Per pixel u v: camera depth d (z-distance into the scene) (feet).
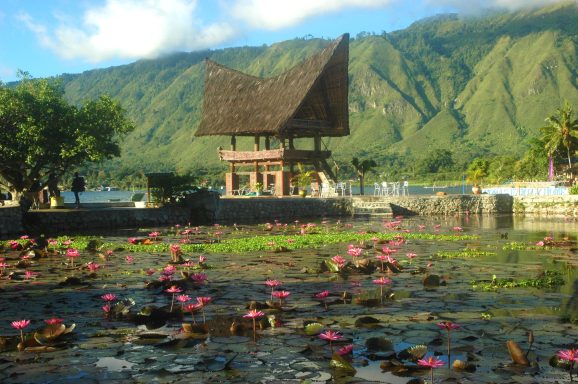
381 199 120.98
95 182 459.32
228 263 43.37
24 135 86.28
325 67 130.21
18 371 17.85
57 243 60.23
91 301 29.01
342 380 16.78
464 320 23.68
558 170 225.76
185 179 101.86
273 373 17.44
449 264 41.63
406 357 18.63
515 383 16.35
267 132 134.51
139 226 91.30
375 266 39.37
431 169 530.68
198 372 17.60
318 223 94.53
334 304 27.30
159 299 29.37
